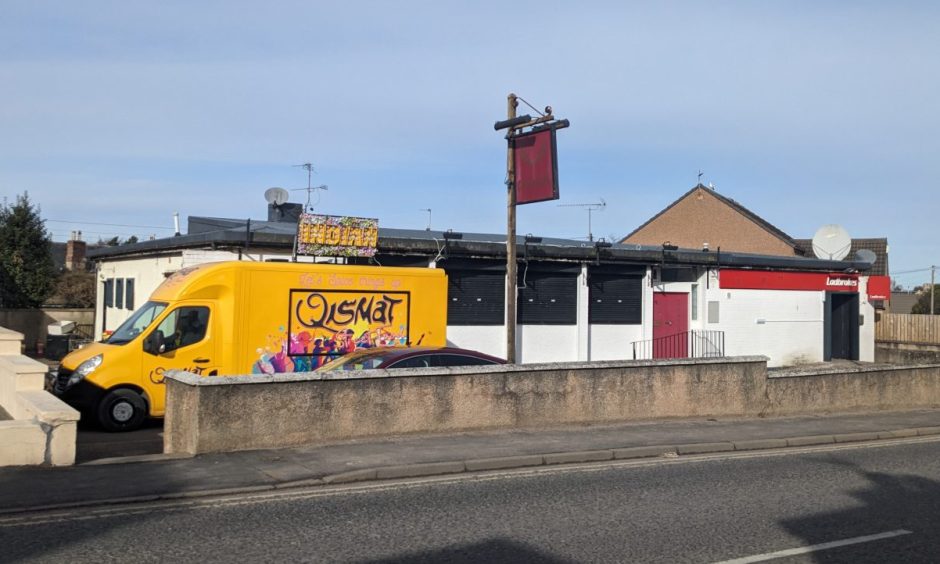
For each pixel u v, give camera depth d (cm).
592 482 1037
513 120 1853
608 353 2689
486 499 924
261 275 1584
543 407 1379
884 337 3744
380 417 1220
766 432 1457
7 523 771
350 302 1662
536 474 1077
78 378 1456
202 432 1083
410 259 2330
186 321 1533
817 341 3166
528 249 2447
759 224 4503
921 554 750
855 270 3300
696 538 784
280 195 2880
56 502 831
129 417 1478
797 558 730
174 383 1150
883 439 1520
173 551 695
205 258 2127
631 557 718
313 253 2048
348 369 1308
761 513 895
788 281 3086
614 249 2625
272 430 1131
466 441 1222
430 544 738
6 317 3162
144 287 2489
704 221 4712
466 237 2716
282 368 1590
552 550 732
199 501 877
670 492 989
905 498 991
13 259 3650
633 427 1429
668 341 2831
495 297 2470
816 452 1345
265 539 739
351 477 998
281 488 947
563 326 2575
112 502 851
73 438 999
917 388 1939
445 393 1280
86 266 4753
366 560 686
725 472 1132
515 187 1880
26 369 1255
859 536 808
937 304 6450
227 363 1547
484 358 1400
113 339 1554
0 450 966
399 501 903
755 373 1652
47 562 656
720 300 2909
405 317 1720
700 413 1573
